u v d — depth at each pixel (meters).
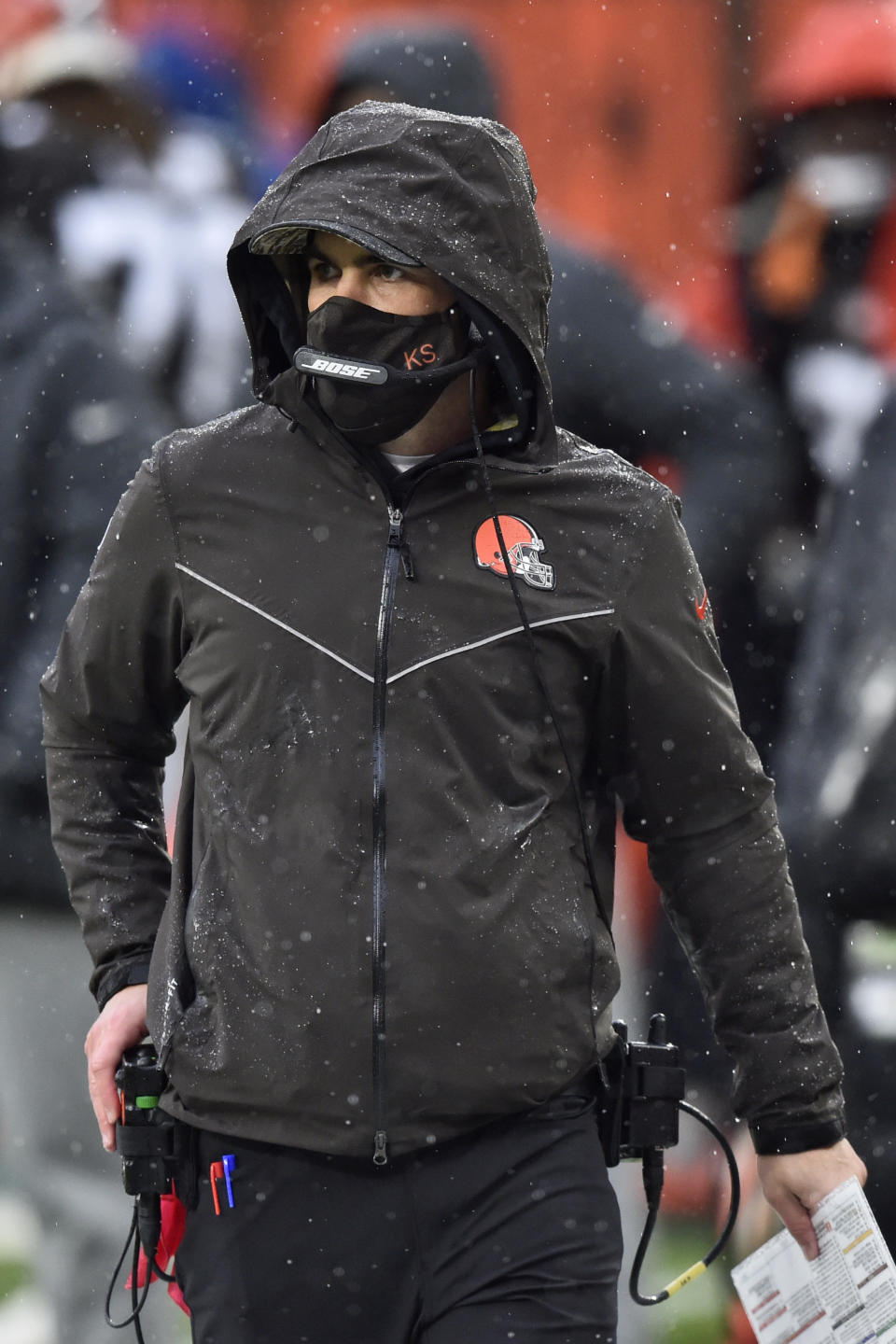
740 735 11.97
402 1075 10.95
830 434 20.94
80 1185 16.19
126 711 12.15
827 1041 12.15
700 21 39.06
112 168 19.66
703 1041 19.66
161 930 11.75
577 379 18.00
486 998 11.01
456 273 11.15
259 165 25.95
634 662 11.53
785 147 21.69
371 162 11.31
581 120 39.50
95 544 16.34
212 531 11.50
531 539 11.43
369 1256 11.20
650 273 38.88
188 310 19.91
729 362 19.86
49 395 16.45
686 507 18.44
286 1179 11.20
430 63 17.33
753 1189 18.66
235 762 11.27
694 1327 18.22
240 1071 11.05
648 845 12.25
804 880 16.23
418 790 11.05
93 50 19.58
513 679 11.28
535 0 39.44
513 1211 11.20
